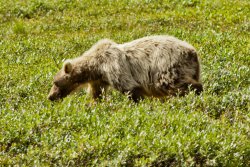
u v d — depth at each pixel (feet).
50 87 137.90
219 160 94.17
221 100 124.26
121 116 107.55
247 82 144.15
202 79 140.15
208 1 261.03
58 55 173.58
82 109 112.88
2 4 272.31
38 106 118.52
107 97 124.26
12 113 110.52
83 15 255.09
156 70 124.36
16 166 87.86
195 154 94.68
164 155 92.99
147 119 107.45
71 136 99.40
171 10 257.55
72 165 90.53
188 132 100.48
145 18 240.53
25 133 100.99
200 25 227.40
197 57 126.62
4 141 97.96
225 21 234.99
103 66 126.82
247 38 197.88
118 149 94.58
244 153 97.19
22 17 258.78
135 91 124.98
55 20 247.29
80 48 184.24
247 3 260.21
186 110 116.47
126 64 125.18
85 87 134.31
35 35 219.41
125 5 265.95
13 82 141.69
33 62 163.84
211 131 102.17
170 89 124.06
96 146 94.17
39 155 91.61
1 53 175.52
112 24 233.76
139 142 95.04
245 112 119.96
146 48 125.90
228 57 164.96
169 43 125.18
